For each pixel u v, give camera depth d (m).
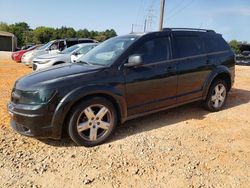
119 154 4.20
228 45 6.65
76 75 4.36
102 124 4.51
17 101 4.29
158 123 5.53
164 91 5.27
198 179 3.60
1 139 4.59
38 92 4.06
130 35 5.43
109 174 3.67
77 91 4.18
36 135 4.10
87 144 4.39
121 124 5.30
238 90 9.12
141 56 4.76
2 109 6.12
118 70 4.65
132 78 4.76
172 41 5.46
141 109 4.98
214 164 3.97
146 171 3.75
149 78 4.98
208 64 5.98
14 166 3.81
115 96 4.56
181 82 5.52
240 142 4.74
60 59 11.20
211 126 5.45
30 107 4.06
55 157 4.08
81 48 10.98
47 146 4.42
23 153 4.17
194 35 5.92
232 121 5.80
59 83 4.15
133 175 3.66
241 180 3.61
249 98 7.93
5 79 10.35
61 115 4.11
